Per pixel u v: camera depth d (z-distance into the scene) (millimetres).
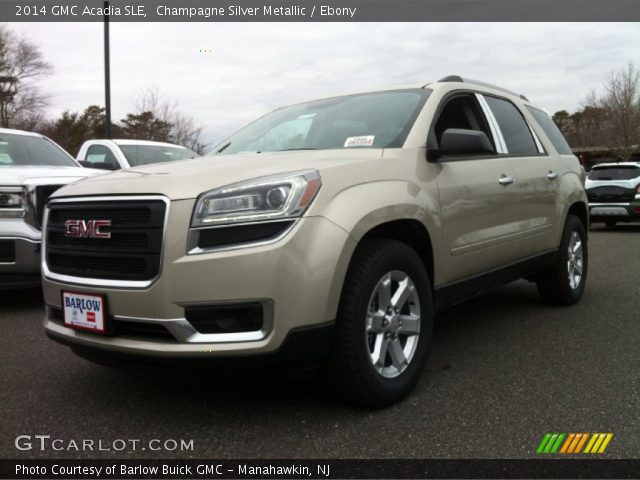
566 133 53531
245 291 2355
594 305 5004
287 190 2459
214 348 2354
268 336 2373
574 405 2799
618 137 40750
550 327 4285
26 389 3084
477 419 2650
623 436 2469
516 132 4410
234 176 2562
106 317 2549
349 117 3596
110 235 2576
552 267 4770
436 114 3459
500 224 3814
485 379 3180
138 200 2512
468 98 3920
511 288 5867
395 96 3668
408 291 2916
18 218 4766
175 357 2383
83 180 3004
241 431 2555
